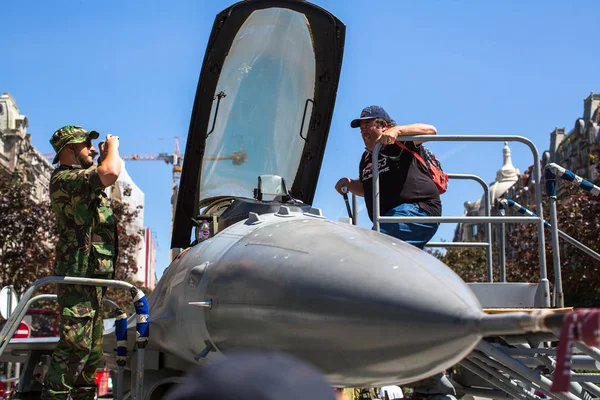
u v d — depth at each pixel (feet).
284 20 19.79
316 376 4.36
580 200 81.71
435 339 10.01
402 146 20.08
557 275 17.28
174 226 20.29
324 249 11.90
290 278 11.68
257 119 20.90
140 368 14.48
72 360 16.28
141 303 14.64
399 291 10.50
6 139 169.89
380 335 10.44
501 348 14.39
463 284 10.80
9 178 98.02
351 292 10.85
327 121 21.44
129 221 128.16
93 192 16.58
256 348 12.08
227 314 12.63
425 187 20.02
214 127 20.20
